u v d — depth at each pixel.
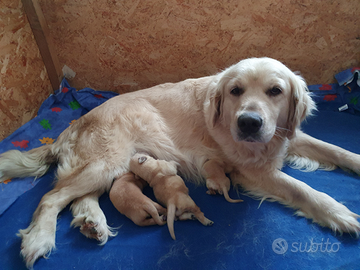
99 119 0.58
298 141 0.59
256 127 0.42
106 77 0.88
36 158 0.61
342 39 0.76
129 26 0.78
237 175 0.57
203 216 0.47
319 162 0.58
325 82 0.82
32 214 0.52
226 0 0.72
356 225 0.42
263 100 0.44
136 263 0.42
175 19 0.76
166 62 0.83
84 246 0.46
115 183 0.52
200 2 0.73
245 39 0.77
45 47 0.83
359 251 0.40
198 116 0.59
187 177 0.61
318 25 0.74
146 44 0.80
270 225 0.46
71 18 0.80
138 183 0.54
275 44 0.77
